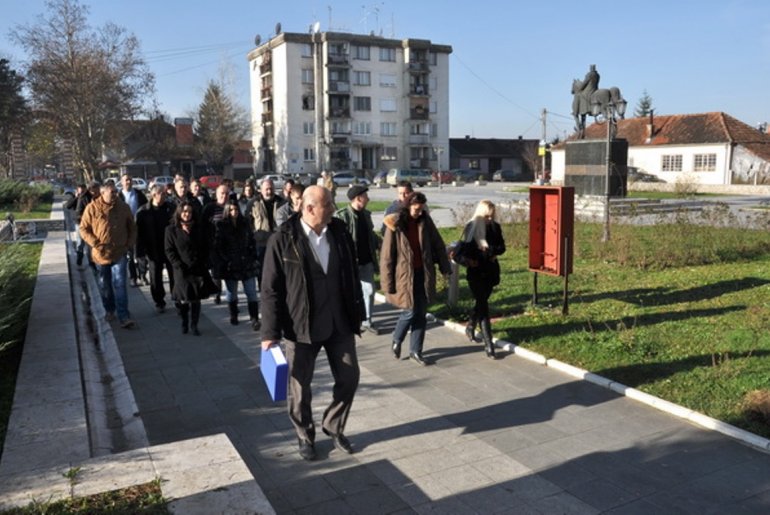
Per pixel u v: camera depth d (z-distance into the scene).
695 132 49.12
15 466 3.64
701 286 9.70
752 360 6.09
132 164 68.00
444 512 3.78
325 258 4.28
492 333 7.46
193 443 3.94
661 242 12.59
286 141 68.31
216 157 67.00
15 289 7.75
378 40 70.19
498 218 18.28
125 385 6.04
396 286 6.36
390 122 72.38
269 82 71.75
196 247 7.62
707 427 4.88
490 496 3.95
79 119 49.03
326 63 67.69
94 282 11.19
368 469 4.31
